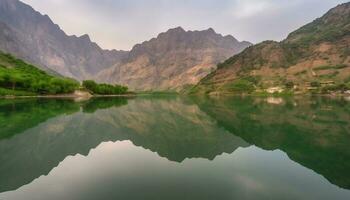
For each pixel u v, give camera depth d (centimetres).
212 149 3225
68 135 4125
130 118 6581
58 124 5234
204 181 2053
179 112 8456
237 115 7281
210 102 14988
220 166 2461
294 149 3166
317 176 2162
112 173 2262
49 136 3988
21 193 1833
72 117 6425
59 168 2414
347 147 3253
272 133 4328
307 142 3566
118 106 10750
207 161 2648
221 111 8731
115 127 5075
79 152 3041
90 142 3641
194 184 1989
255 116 6944
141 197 1739
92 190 1875
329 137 3919
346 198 1738
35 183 2027
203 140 3822
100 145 3456
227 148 3284
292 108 9394
